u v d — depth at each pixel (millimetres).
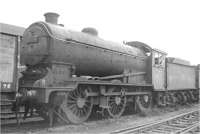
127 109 15195
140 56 14930
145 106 15273
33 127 9297
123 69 13297
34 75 9398
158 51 16188
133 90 13859
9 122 10430
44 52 9227
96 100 11172
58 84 9258
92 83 10406
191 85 23078
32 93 8836
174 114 14930
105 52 11812
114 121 11297
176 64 19469
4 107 9523
